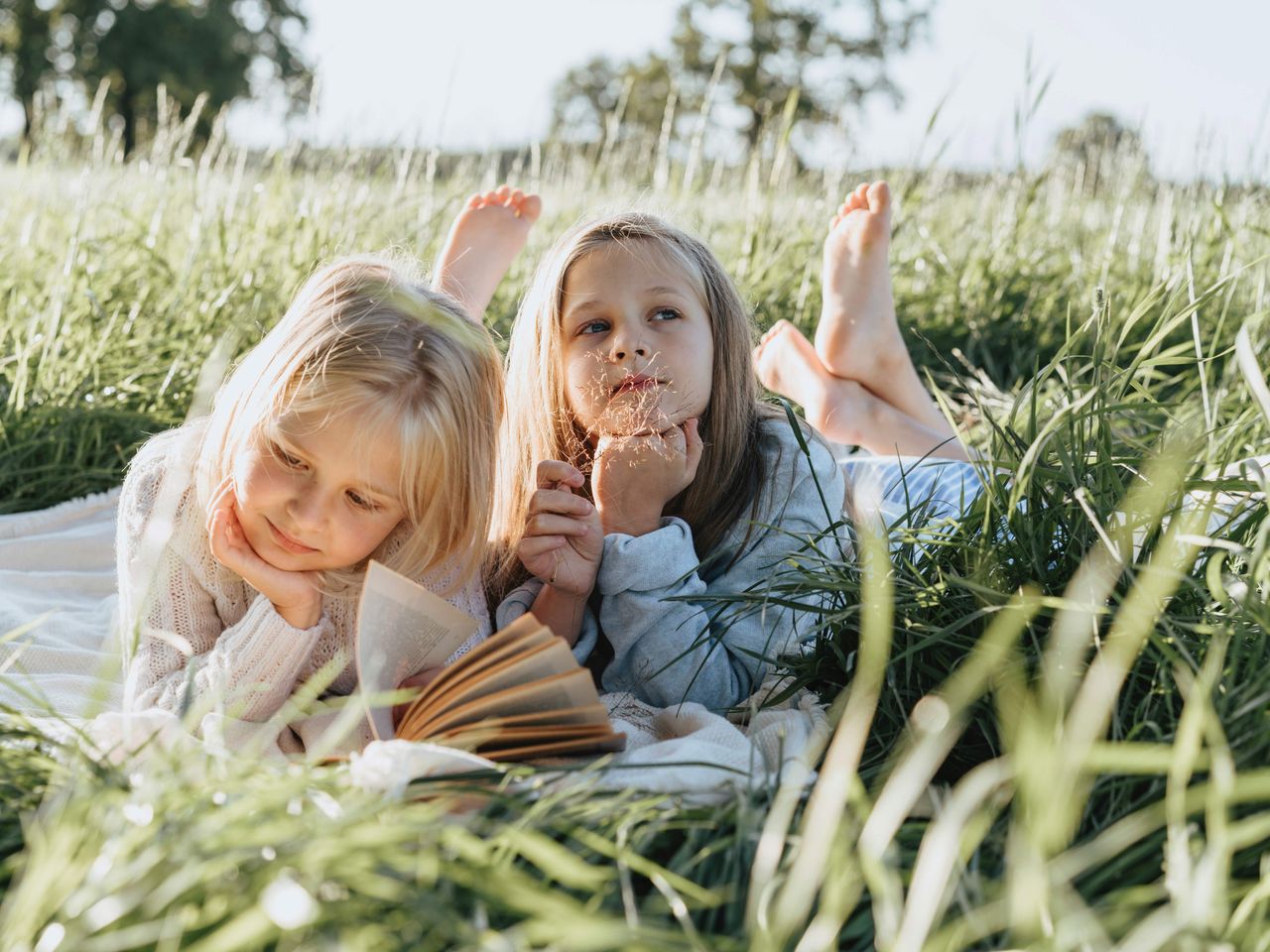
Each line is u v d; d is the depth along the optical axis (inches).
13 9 1213.1
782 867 40.3
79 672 71.4
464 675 52.1
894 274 156.9
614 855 39.8
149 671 61.3
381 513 59.7
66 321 113.0
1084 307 143.3
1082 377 92.0
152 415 106.6
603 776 48.1
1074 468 60.4
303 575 60.7
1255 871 41.1
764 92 1208.8
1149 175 169.0
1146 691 51.8
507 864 38.9
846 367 98.9
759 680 69.6
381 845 36.7
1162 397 116.7
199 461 62.8
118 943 32.3
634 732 60.8
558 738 51.5
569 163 199.0
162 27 1211.9
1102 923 36.1
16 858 39.6
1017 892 33.1
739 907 39.9
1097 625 52.1
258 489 57.9
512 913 37.4
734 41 1221.1
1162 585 51.8
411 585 54.7
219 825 36.0
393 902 35.8
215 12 1237.7
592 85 1284.4
